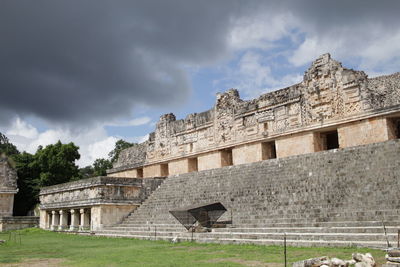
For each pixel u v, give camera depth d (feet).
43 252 54.24
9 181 132.46
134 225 84.58
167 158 129.70
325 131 90.27
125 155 154.92
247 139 103.04
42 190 120.06
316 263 31.09
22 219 120.47
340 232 48.52
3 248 60.70
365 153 65.67
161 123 135.13
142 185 98.84
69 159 158.30
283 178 72.69
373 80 81.92
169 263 38.55
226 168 88.22
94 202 92.32
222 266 35.45
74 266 38.91
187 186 91.40
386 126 77.46
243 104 106.11
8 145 234.58
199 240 58.29
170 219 79.10
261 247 47.91
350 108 82.48
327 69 87.51
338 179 63.77
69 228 104.17
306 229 51.72
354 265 31.53
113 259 43.11
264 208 66.18
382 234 43.47
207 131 116.67
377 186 57.26
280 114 96.02
